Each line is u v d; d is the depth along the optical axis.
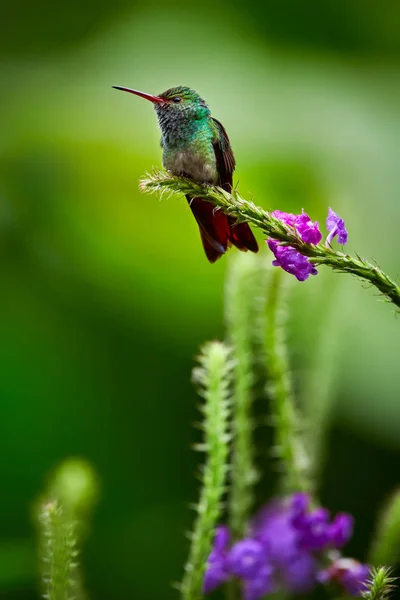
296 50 11.38
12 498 9.90
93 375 10.26
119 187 10.51
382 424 9.34
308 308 8.97
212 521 5.42
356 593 5.93
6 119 10.87
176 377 10.18
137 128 10.61
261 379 9.56
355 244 10.07
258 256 6.79
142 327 10.27
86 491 5.31
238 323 6.53
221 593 8.24
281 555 6.46
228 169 7.50
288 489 6.49
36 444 10.01
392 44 11.52
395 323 9.55
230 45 11.15
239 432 6.44
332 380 7.62
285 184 10.34
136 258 10.35
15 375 10.15
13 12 11.34
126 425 10.11
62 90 10.96
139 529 9.64
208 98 10.73
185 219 10.40
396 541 6.02
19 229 10.51
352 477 9.45
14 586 7.30
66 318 10.39
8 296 10.37
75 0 11.37
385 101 11.12
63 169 10.56
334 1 11.55
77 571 5.10
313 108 10.82
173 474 9.97
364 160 10.55
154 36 11.21
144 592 9.36
